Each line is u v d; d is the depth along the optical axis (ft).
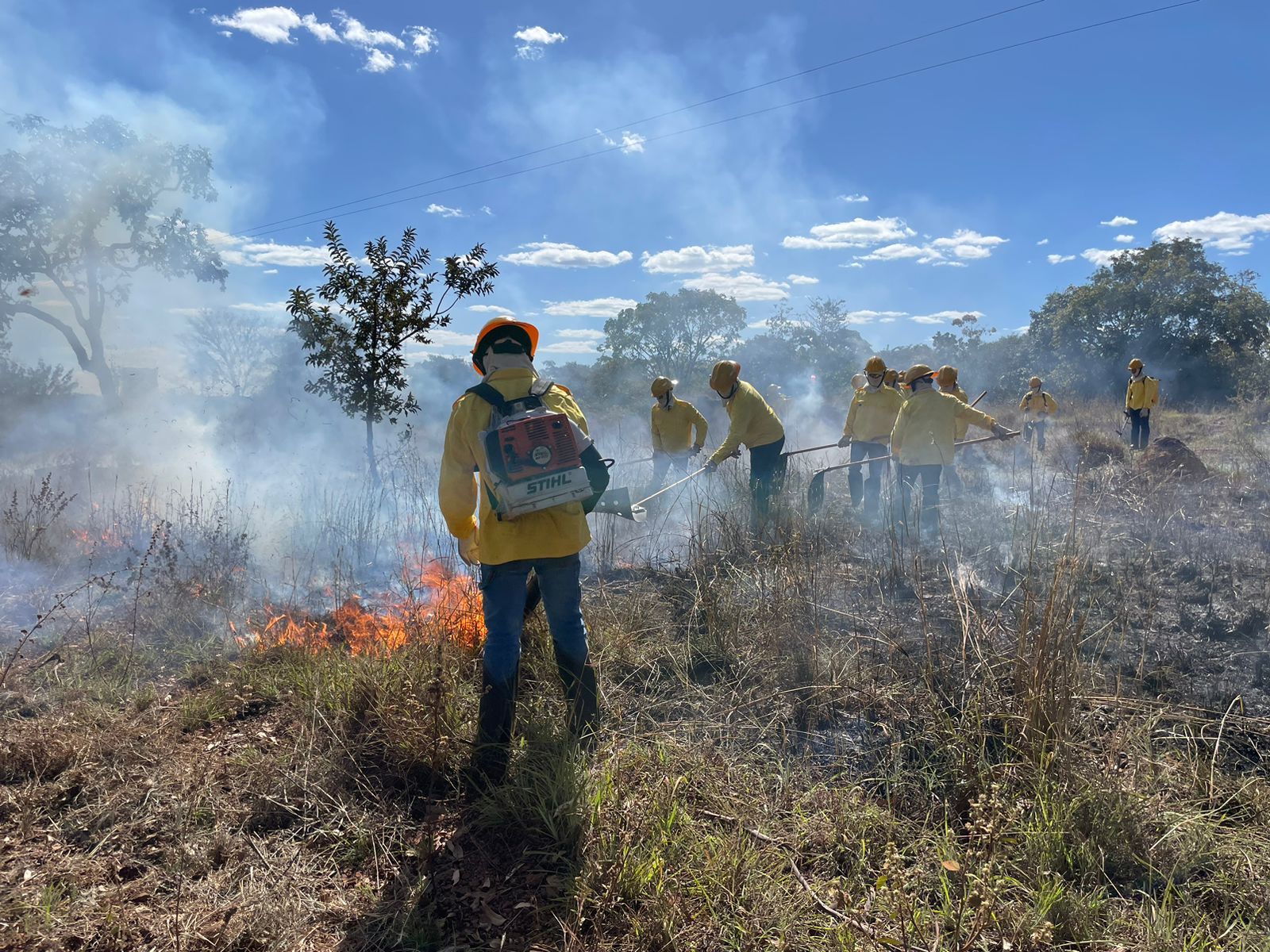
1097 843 8.48
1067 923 7.50
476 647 12.71
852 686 12.04
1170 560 18.79
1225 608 15.62
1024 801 9.02
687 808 9.38
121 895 7.96
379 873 8.43
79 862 8.43
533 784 9.52
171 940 7.38
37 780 9.71
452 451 10.27
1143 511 23.00
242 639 14.12
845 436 28.53
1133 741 10.21
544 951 7.38
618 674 13.07
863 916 7.63
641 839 8.55
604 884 7.97
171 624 14.88
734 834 8.80
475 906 7.98
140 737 10.84
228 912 7.74
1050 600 10.64
